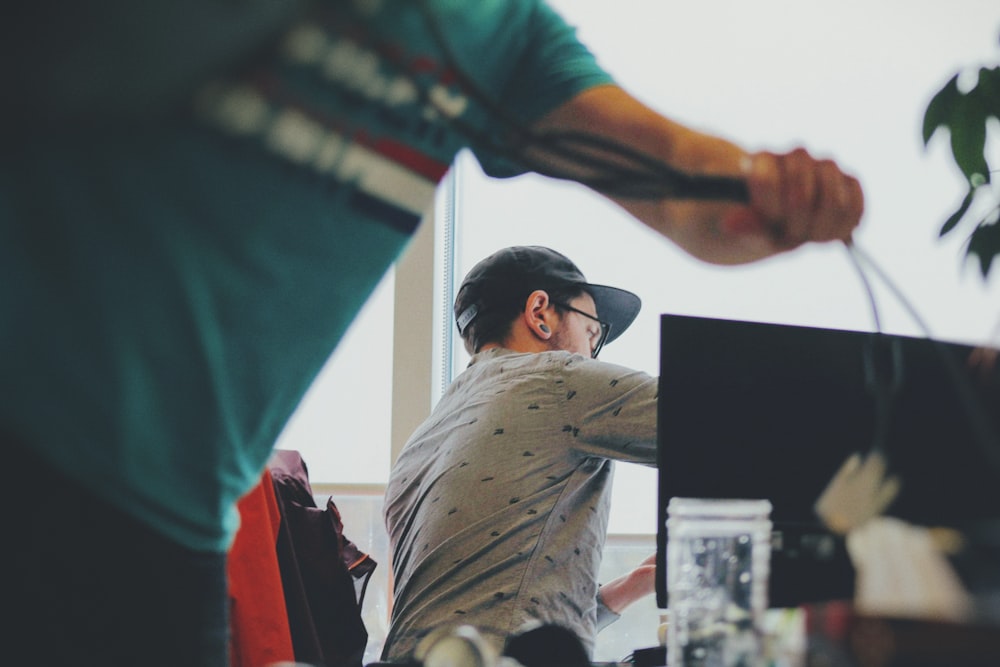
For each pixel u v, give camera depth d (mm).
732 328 1196
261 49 643
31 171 621
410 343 2816
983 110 1290
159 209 662
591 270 2684
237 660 1719
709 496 1154
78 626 695
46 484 692
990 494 1150
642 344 2639
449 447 1531
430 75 758
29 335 672
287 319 771
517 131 757
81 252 657
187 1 556
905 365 1198
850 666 507
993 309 2666
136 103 589
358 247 779
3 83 539
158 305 692
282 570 1901
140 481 727
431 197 828
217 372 738
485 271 1703
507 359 1593
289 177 706
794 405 1196
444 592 1414
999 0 2834
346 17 680
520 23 858
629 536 2512
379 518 2703
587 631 1470
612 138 861
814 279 2680
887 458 1168
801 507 1176
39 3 516
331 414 2699
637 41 2754
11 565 677
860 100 2789
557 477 1468
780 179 784
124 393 697
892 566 610
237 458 796
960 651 486
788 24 2791
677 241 900
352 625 1960
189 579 759
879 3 2818
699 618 718
